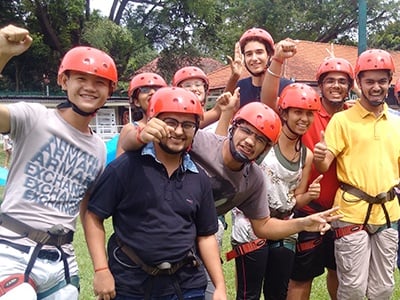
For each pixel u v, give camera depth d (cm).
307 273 269
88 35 1781
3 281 172
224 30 2011
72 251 190
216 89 1661
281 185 240
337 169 258
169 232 175
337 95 266
